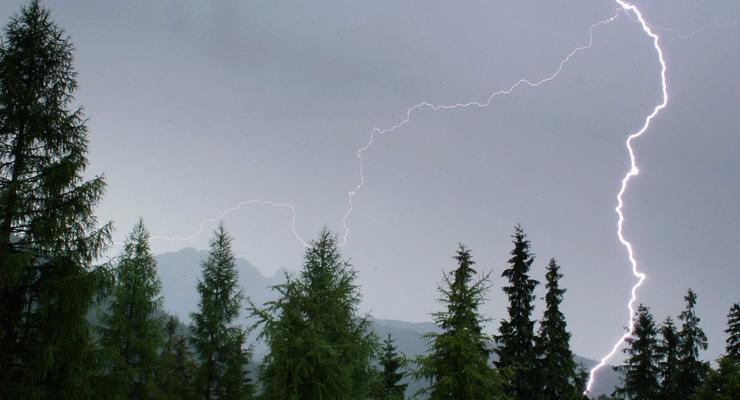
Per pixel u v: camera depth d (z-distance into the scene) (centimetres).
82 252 1161
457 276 1379
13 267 1009
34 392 1075
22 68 1185
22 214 1108
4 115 1124
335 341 1321
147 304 1811
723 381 1736
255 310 1232
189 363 2052
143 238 1864
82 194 1159
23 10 1209
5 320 1100
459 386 1259
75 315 1111
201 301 2088
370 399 1474
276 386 1157
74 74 1244
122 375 1509
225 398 1920
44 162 1180
